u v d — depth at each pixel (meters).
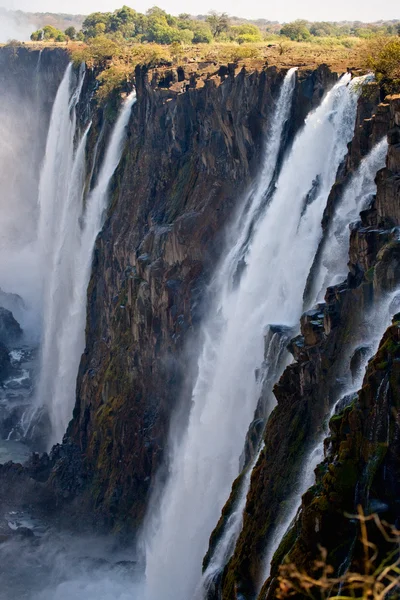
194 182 69.19
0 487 72.44
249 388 50.84
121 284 75.19
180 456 59.66
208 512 52.00
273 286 52.72
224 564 40.66
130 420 67.56
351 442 29.02
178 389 63.00
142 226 74.44
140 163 77.81
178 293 64.25
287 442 37.38
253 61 65.75
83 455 73.94
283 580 19.50
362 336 34.91
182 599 51.91
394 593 21.88
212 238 64.00
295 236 52.00
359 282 37.16
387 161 38.28
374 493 26.86
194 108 70.31
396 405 27.25
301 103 56.62
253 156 61.84
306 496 30.20
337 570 27.05
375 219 38.16
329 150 52.00
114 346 73.62
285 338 45.25
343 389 34.81
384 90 44.91
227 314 58.44
